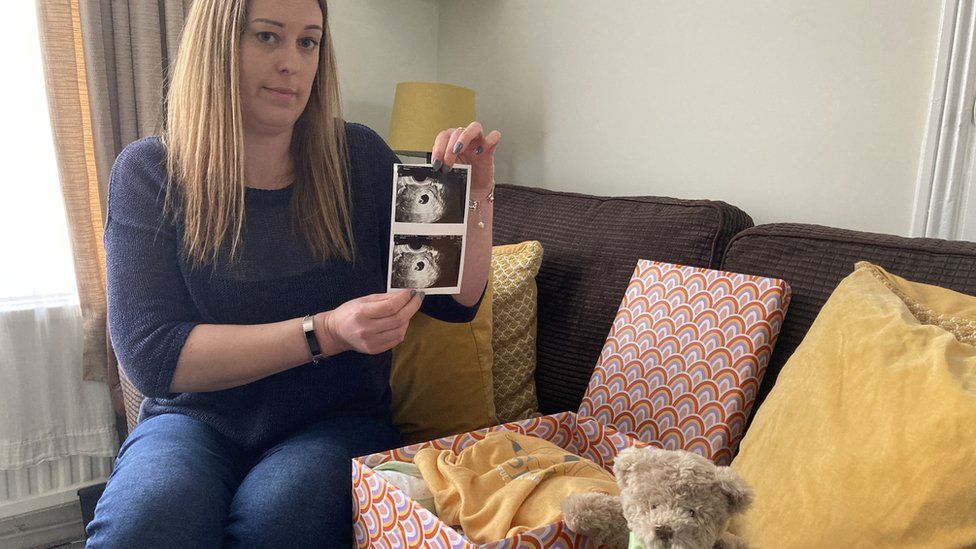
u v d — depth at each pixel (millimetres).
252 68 1135
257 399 1214
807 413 908
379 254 1380
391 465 1038
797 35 1641
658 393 1285
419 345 1457
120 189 1193
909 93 1471
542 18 2281
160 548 949
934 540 680
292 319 1169
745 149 1768
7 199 1859
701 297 1299
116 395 2000
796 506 820
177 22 1996
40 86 1882
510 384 1565
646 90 1983
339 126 1334
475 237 1305
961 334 910
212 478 1090
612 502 839
